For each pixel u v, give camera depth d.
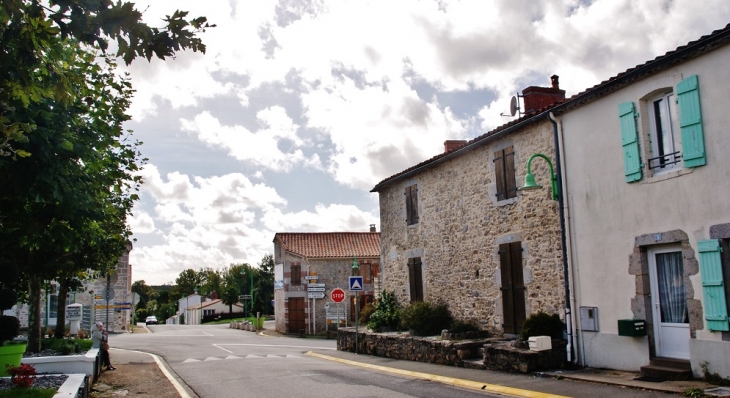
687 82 9.12
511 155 13.62
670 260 9.66
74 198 7.80
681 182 9.26
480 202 14.85
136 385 12.05
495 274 14.12
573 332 11.26
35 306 13.40
